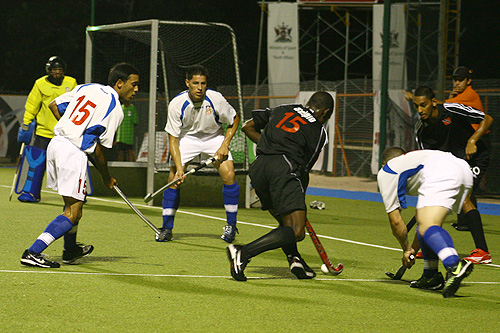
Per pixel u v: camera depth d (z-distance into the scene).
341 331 10.64
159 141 32.34
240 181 28.92
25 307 11.37
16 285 12.88
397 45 54.00
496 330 10.99
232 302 12.23
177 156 19.36
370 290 13.70
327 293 13.27
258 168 14.08
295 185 13.77
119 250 17.28
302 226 13.77
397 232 13.72
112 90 14.91
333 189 39.38
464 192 13.53
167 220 19.08
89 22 86.44
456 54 57.28
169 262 15.87
